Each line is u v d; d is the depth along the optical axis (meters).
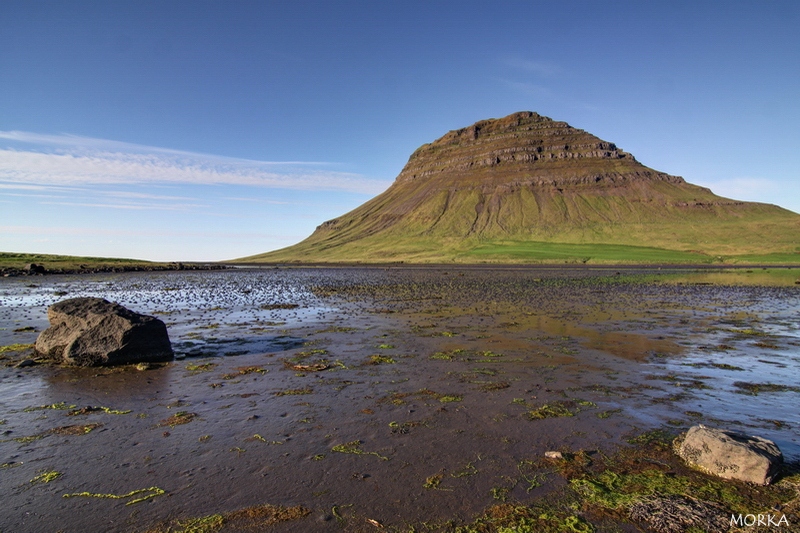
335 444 8.51
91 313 15.27
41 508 6.45
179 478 7.28
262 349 16.62
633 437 8.88
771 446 7.70
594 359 15.11
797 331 20.64
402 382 12.46
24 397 11.30
